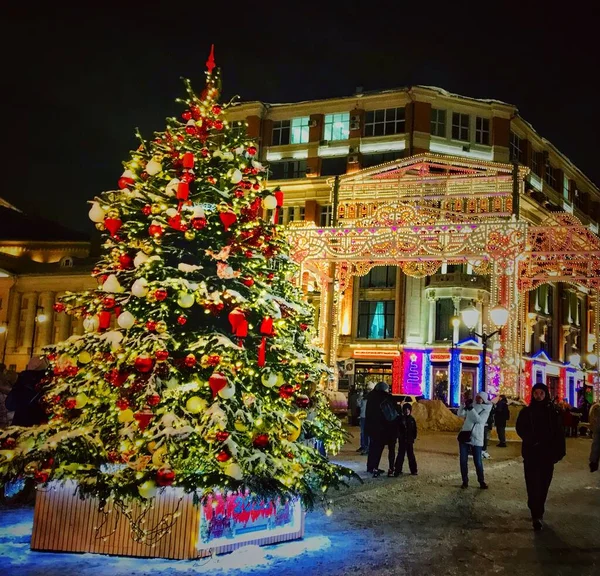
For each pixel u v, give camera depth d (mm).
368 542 7328
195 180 7656
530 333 49938
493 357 25016
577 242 25391
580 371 56500
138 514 6480
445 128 46375
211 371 7160
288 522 7305
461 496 10562
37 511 6656
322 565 6383
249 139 8352
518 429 8570
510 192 28547
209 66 8406
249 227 7723
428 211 31016
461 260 26062
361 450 16828
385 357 44688
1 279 52531
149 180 7805
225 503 6641
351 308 46344
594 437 11703
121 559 6395
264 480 6699
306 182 46906
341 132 47656
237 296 7172
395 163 30484
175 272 7297
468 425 11570
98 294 7543
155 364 6785
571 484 12484
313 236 26562
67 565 6176
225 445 6559
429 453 17500
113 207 7691
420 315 44562
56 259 56688
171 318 7375
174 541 6418
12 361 51406
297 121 48969
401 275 45188
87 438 6656
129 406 6945
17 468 6512
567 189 56906
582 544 7520
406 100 46125
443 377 43688
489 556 6879
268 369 7398
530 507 8312
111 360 7066
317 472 7488
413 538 7559
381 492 10695
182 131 8055
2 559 6344
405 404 13133
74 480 6598
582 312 59156
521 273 27969
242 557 6520
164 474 6258
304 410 8273
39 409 9180
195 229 7352
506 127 46938
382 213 26625
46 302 51312
